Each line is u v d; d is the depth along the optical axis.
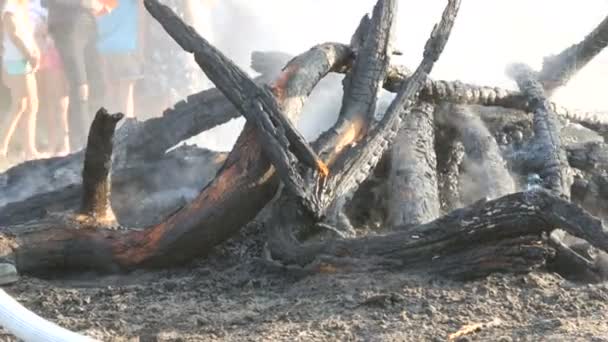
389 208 9.29
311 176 8.54
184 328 7.07
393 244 8.01
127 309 7.62
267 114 8.50
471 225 7.74
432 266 7.89
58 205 10.46
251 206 8.64
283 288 8.13
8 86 17.72
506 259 7.66
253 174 8.57
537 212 7.53
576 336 6.55
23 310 5.69
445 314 7.11
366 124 9.46
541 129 10.41
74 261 8.92
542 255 7.63
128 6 17.66
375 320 7.04
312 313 7.26
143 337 6.81
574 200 10.17
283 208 8.75
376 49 9.87
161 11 8.98
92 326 7.12
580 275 8.18
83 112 17.62
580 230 7.34
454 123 10.54
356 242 8.14
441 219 7.90
